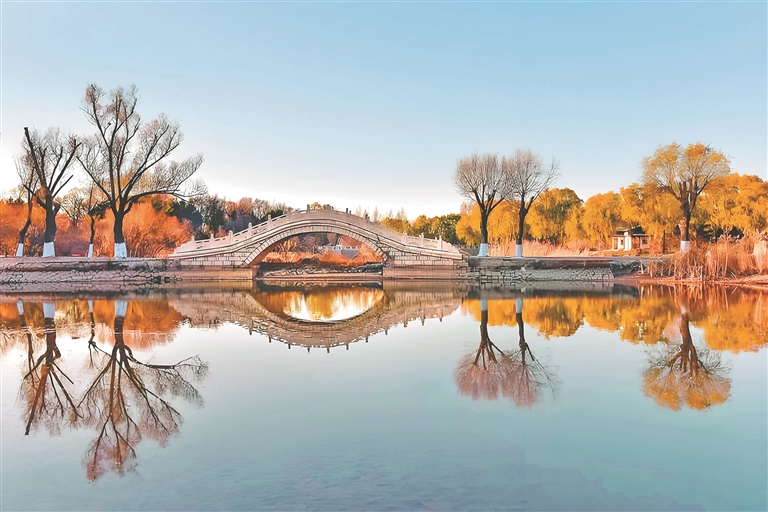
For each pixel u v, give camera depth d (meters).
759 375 13.30
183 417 10.44
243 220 93.12
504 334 19.44
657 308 26.11
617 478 7.66
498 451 8.59
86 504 7.07
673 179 46.94
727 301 28.59
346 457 8.38
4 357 15.95
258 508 6.85
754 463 8.16
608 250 70.81
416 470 7.89
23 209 60.00
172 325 22.05
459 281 46.31
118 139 45.97
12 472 8.11
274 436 9.32
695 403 11.08
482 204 48.94
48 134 46.19
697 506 6.89
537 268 46.06
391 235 48.22
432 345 17.55
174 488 7.45
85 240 68.88
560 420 10.05
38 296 34.09
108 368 14.59
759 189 57.50
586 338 18.41
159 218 59.31
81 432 9.79
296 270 50.00
